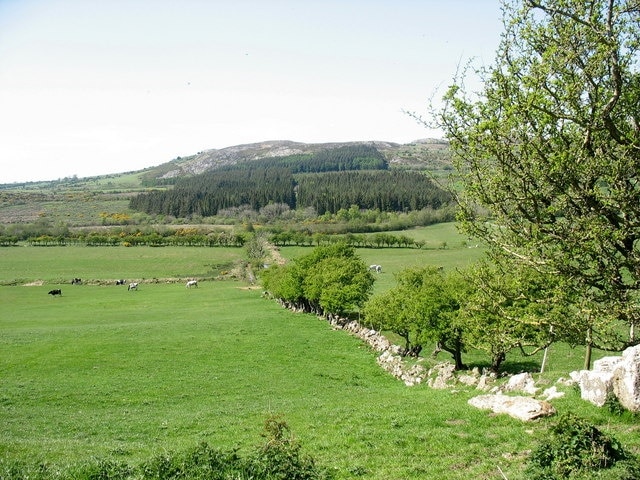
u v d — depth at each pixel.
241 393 41.62
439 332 48.56
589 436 14.38
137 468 16.67
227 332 70.19
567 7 17.91
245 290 132.25
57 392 41.06
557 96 18.16
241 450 21.84
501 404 23.03
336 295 77.00
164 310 100.38
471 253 147.50
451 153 21.56
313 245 185.75
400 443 20.44
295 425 26.12
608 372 20.69
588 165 18.47
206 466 16.16
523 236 20.52
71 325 81.56
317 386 44.38
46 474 16.66
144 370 49.62
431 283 52.25
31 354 55.75
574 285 20.34
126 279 152.50
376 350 60.03
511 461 17.00
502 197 19.88
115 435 28.09
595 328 21.52
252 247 177.75
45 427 30.05
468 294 46.28
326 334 70.69
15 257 181.38
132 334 67.69
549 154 18.95
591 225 18.00
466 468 16.97
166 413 34.59
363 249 172.00
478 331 33.50
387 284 114.50
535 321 21.97
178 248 198.62
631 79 18.39
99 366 50.97
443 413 24.00
